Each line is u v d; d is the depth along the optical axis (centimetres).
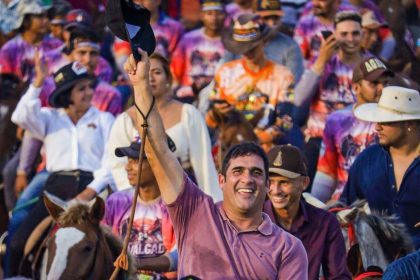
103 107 2925
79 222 1742
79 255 1712
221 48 3136
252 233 1503
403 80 2386
